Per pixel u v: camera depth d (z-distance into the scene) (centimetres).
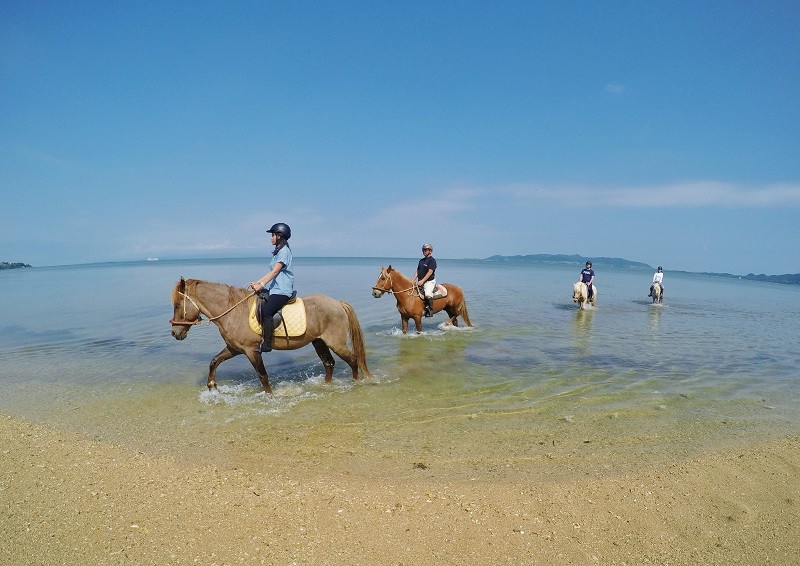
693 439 629
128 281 4291
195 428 661
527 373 967
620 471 525
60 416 709
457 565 367
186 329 799
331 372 891
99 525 409
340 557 373
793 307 3022
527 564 370
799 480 504
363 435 638
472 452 581
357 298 2417
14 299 2511
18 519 416
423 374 948
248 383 882
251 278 4553
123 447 589
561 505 449
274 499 455
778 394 850
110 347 1223
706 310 2477
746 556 383
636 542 398
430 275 1348
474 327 1551
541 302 2505
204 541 389
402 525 414
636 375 970
